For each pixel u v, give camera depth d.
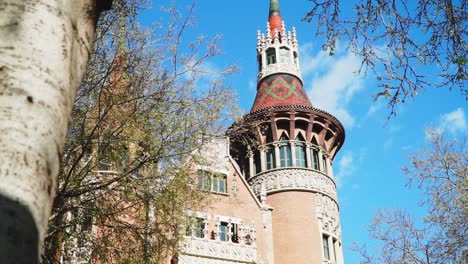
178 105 16.03
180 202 16.19
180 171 16.06
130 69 15.77
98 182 14.55
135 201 15.95
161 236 15.88
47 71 3.26
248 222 35.56
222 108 16.64
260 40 49.88
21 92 3.09
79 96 15.18
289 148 41.34
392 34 12.12
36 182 2.92
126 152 15.59
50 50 3.34
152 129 15.49
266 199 38.94
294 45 49.53
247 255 33.81
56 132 3.19
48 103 3.19
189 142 16.19
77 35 3.68
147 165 15.59
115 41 15.98
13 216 2.71
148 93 15.81
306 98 45.69
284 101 44.12
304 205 38.62
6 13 3.30
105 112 14.20
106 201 15.52
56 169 3.14
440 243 21.98
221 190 35.84
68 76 3.44
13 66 3.14
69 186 14.09
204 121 16.39
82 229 15.45
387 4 12.03
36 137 3.02
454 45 12.04
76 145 14.58
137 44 15.98
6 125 2.95
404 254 22.94
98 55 15.82
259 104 44.91
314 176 40.28
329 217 39.38
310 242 36.97
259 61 49.22
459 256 21.45
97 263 16.38
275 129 41.59
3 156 2.85
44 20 3.40
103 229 15.72
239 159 42.91
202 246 32.44
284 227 37.38
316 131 42.69
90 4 3.93
